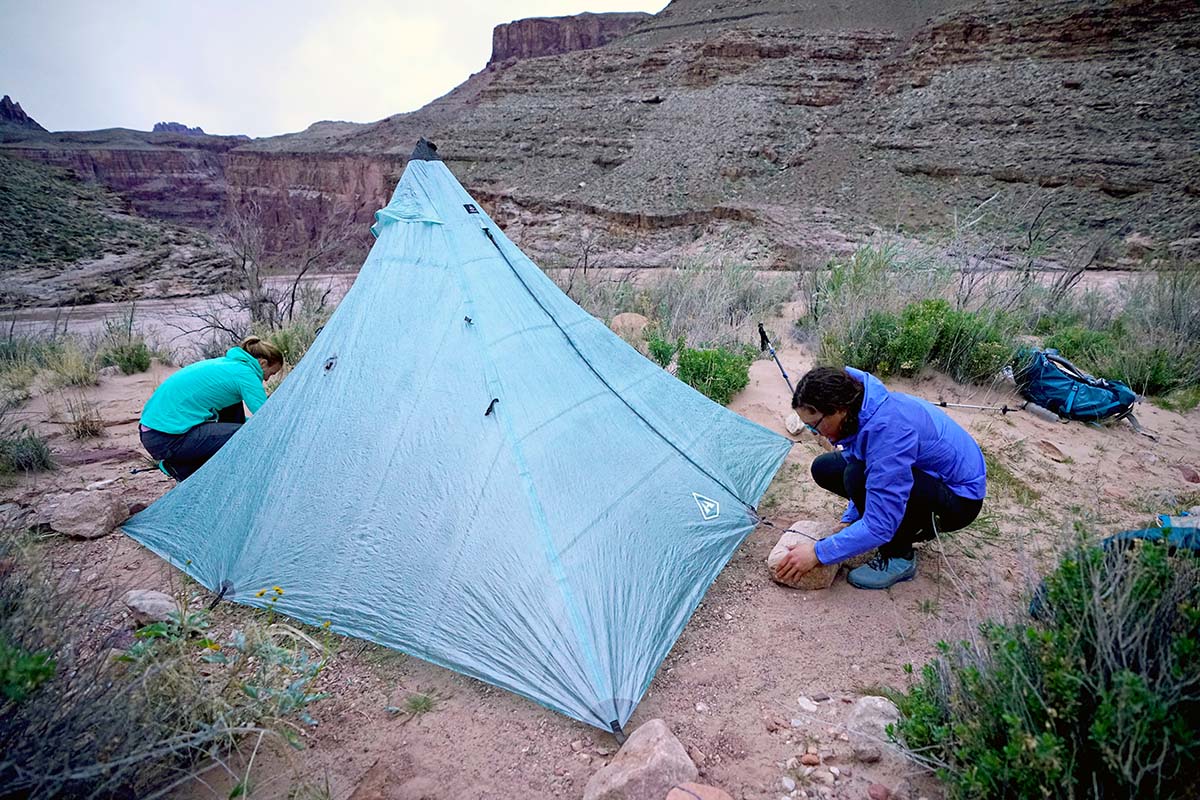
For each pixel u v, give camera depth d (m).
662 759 2.18
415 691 2.79
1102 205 28.06
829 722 2.52
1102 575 2.06
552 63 78.19
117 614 3.16
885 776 2.24
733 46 57.28
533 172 54.75
